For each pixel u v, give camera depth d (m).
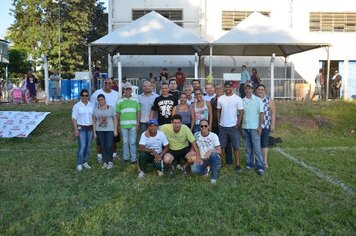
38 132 13.10
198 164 7.62
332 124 14.09
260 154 8.12
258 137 8.15
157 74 22.75
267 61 22.98
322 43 17.61
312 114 14.77
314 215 5.66
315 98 19.45
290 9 22.84
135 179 7.60
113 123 8.53
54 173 8.13
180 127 7.90
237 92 18.69
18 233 5.04
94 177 7.78
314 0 22.86
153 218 5.53
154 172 8.09
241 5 22.61
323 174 8.05
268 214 5.67
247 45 18.38
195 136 7.90
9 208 5.92
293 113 14.94
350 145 11.67
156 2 22.36
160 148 7.83
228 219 5.48
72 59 43.47
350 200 6.36
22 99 19.12
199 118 8.49
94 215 5.59
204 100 8.56
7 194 6.63
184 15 22.45
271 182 7.41
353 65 23.30
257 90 8.40
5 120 13.06
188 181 7.45
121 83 16.30
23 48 40.72
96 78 20.62
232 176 7.84
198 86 8.53
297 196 6.53
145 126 9.42
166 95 8.77
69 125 13.55
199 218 5.52
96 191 6.79
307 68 23.02
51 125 13.53
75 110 8.41
